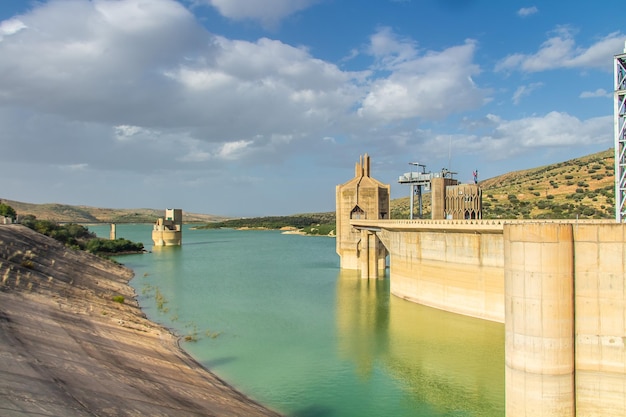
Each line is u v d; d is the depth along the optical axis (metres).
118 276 92.00
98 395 26.91
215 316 58.28
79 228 167.00
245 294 74.19
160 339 45.78
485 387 35.53
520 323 27.91
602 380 27.75
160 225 188.62
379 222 77.06
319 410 31.73
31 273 58.78
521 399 28.03
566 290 27.41
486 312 53.72
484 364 40.22
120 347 38.41
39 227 130.50
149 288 80.44
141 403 27.53
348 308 62.66
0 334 32.16
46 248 86.06
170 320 56.03
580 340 28.05
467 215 82.44
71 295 55.91
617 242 27.27
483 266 53.78
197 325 53.62
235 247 185.00
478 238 54.31
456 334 48.66
